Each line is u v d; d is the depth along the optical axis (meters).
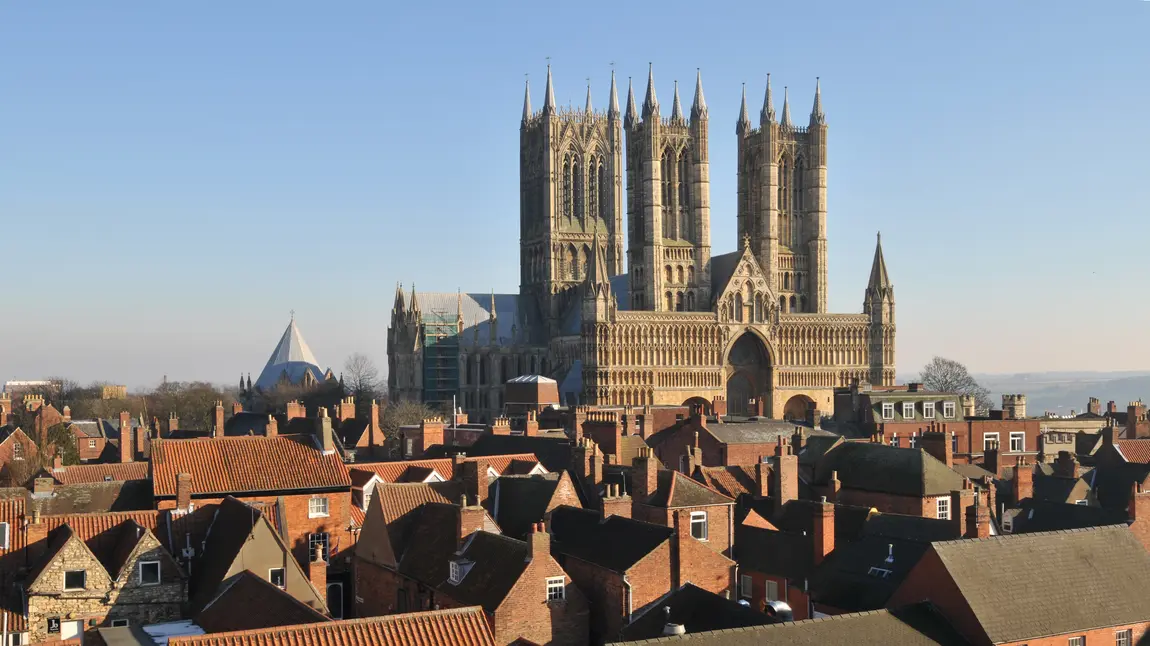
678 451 134.12
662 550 74.44
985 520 78.56
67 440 151.62
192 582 79.62
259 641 54.81
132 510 89.88
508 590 71.12
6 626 73.06
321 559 82.69
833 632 59.28
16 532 78.69
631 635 71.06
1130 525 92.19
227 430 187.75
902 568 74.44
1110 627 64.19
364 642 56.34
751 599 84.81
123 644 64.50
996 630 61.00
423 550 83.69
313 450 99.31
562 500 90.81
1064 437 177.25
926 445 119.81
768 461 123.25
